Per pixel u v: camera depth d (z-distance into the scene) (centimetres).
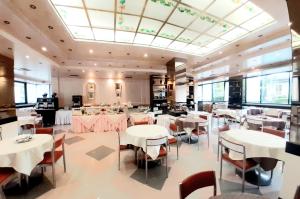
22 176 258
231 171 281
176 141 340
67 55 542
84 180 255
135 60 621
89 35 418
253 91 761
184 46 509
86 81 956
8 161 200
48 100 767
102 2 290
